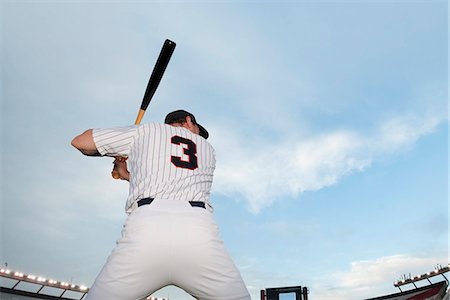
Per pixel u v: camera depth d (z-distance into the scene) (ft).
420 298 92.27
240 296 5.43
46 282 82.07
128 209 6.10
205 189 6.27
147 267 5.05
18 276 77.10
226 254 5.55
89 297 5.08
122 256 5.06
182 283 5.45
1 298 70.79
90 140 6.16
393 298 99.19
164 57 7.93
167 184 5.77
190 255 5.16
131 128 6.49
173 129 6.75
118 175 7.36
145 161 6.01
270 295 51.72
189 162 6.27
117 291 4.97
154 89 8.27
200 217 5.53
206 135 8.10
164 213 5.36
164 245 5.08
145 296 5.34
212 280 5.30
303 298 51.06
